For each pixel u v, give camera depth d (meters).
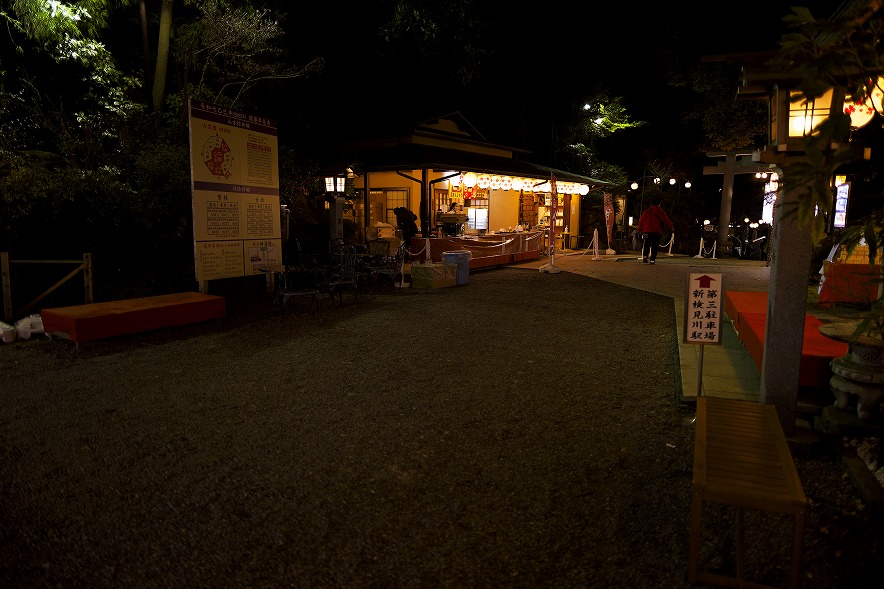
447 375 6.23
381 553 3.08
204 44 12.91
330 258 12.29
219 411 5.17
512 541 3.19
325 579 2.88
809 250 4.13
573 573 2.93
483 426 4.82
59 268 9.44
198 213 9.66
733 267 17.53
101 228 9.77
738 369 6.22
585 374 6.29
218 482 3.87
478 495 3.69
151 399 5.48
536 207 24.42
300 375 6.23
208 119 9.71
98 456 4.26
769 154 3.88
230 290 11.72
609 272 16.05
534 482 3.86
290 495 3.70
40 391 5.70
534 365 6.62
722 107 20.31
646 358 6.95
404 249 12.96
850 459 3.88
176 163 10.96
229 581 2.86
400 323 8.92
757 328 5.90
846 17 2.15
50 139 12.18
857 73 2.60
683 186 27.88
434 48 17.50
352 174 16.34
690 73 20.08
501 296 11.67
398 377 6.16
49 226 9.17
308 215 18.12
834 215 8.62
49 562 3.02
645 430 4.74
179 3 14.95
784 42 2.24
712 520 3.40
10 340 7.57
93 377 6.15
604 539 3.21
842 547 3.12
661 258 21.31
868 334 4.14
